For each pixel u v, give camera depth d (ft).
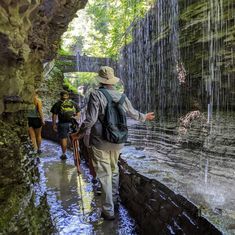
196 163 16.87
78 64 69.77
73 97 66.80
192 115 31.37
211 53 31.48
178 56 38.63
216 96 30.73
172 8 40.60
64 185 15.89
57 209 12.71
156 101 47.16
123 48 63.82
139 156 14.33
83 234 10.59
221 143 20.56
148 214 10.39
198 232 7.24
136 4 53.62
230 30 28.50
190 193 8.91
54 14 13.71
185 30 36.68
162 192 9.58
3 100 9.12
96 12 63.26
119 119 11.29
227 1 28.86
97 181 15.99
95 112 11.06
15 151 8.54
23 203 8.00
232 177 13.83
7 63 8.23
